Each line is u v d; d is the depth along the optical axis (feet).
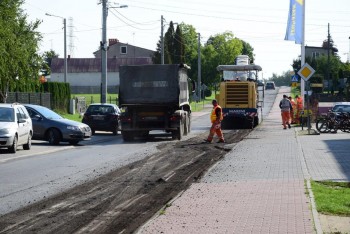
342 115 143.02
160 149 105.40
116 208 49.37
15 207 50.16
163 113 129.80
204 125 196.34
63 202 52.31
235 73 177.68
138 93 129.59
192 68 515.91
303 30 169.48
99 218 45.21
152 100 129.18
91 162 85.05
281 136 131.54
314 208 46.47
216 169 73.67
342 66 397.80
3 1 162.71
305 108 179.42
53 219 44.93
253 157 87.10
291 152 93.40
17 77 178.29
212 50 520.83
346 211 45.65
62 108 236.63
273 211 45.80
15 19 171.83
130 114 130.21
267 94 445.78
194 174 70.23
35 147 113.50
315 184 59.16
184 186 61.11
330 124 141.59
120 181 65.26
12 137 98.58
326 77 452.76
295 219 42.63
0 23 159.02
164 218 44.06
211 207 48.16
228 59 522.47
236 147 104.88
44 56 187.42
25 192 58.03
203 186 59.72
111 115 152.15
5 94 175.52
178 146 110.93
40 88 219.61
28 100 199.31
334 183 60.08
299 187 57.31
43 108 123.85
